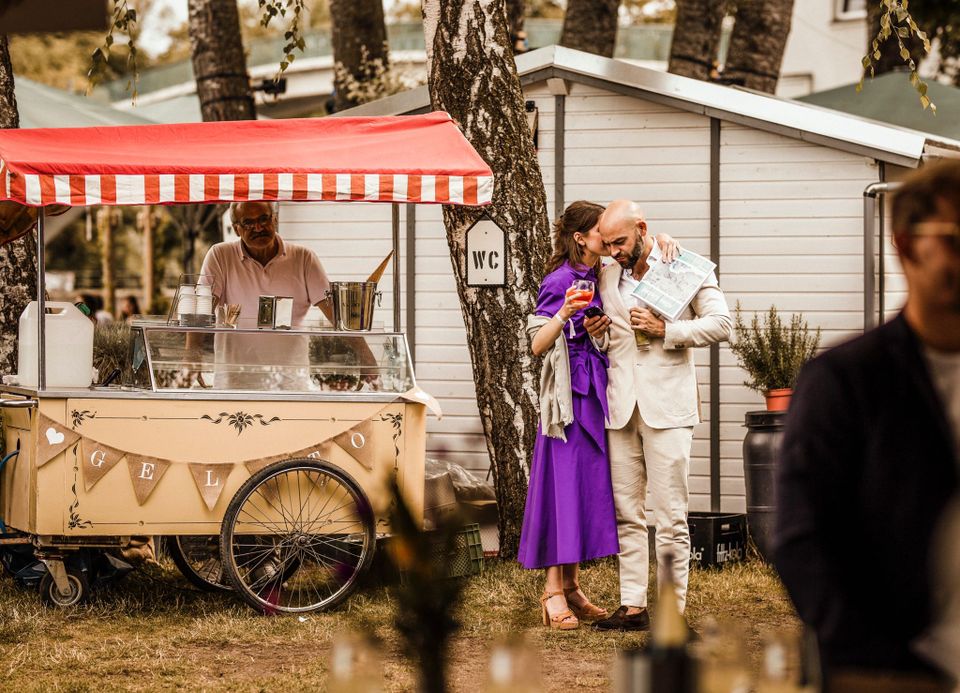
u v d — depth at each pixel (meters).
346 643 2.67
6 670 6.34
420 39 27.42
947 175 2.73
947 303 2.72
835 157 10.52
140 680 6.21
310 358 7.91
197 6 17.80
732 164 10.72
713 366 10.62
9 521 8.02
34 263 10.37
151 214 29.03
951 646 2.74
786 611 7.86
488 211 9.35
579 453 7.12
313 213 11.58
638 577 7.24
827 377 2.84
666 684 2.33
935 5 21.11
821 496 2.82
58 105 15.80
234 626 7.30
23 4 3.64
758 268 10.66
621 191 10.94
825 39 29.66
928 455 2.74
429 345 11.36
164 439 7.60
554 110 11.05
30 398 7.50
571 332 7.15
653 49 29.28
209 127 8.04
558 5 45.56
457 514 2.35
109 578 8.09
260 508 7.68
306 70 28.25
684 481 7.05
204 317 7.89
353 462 7.88
